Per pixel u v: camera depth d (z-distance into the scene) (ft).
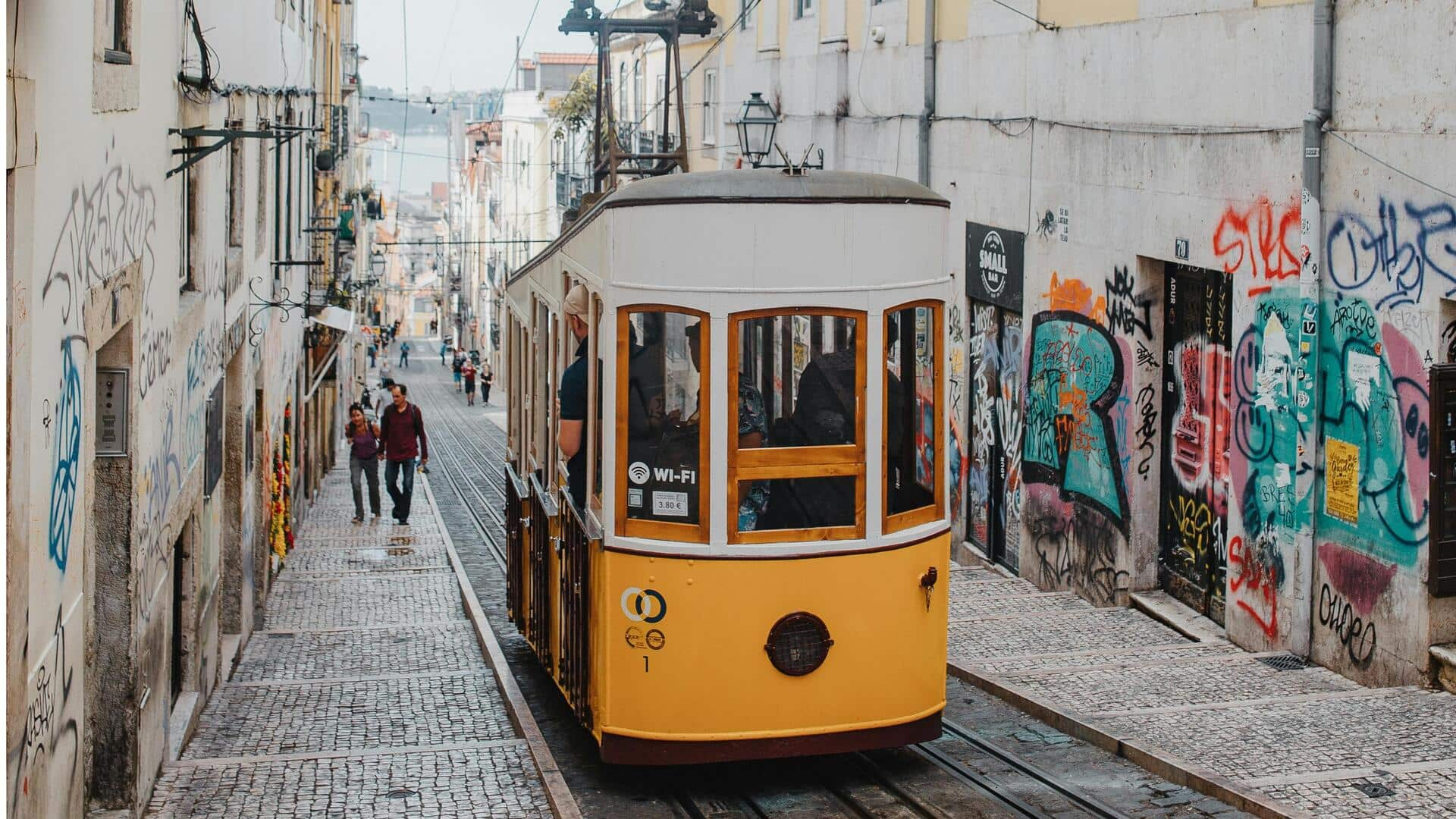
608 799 25.39
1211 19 35.53
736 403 23.49
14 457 16.21
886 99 59.47
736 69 83.56
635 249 23.73
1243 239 34.32
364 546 65.67
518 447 37.14
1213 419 37.04
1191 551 38.40
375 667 39.45
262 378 48.88
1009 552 48.96
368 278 172.24
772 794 25.20
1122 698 29.40
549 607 30.45
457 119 379.96
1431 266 27.86
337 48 129.90
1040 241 45.32
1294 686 30.14
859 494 23.99
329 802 25.64
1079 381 42.70
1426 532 28.07
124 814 23.66
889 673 24.35
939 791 24.54
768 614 23.67
